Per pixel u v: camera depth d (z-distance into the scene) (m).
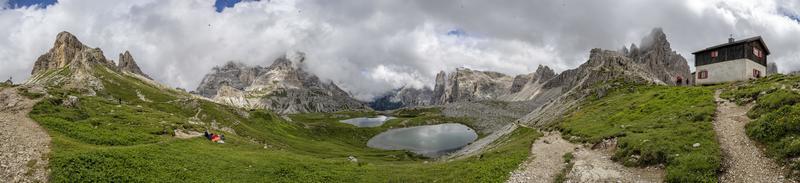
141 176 39.28
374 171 54.50
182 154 49.91
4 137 44.19
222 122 139.62
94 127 59.69
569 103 129.75
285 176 46.94
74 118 63.12
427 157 149.12
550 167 45.19
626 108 78.25
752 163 32.12
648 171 36.94
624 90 115.69
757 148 34.91
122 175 38.41
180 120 90.69
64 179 35.06
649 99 80.12
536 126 107.44
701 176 31.23
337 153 125.00
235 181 42.22
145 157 45.06
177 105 151.75
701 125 45.53
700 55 102.56
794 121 34.16
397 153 154.50
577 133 67.56
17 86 71.94
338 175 50.22
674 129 46.91
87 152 41.72
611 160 43.81
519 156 54.09
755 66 94.06
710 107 54.62
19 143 42.62
